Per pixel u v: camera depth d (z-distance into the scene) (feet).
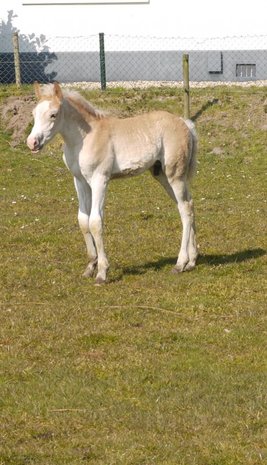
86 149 57.93
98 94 121.60
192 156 61.82
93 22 137.80
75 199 88.99
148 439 37.22
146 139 59.47
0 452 36.24
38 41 138.00
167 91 121.60
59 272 61.77
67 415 39.52
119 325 51.01
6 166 103.40
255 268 62.44
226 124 112.16
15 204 86.48
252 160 104.27
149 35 137.59
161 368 44.73
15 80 135.64
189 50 137.28
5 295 56.95
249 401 40.57
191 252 62.08
